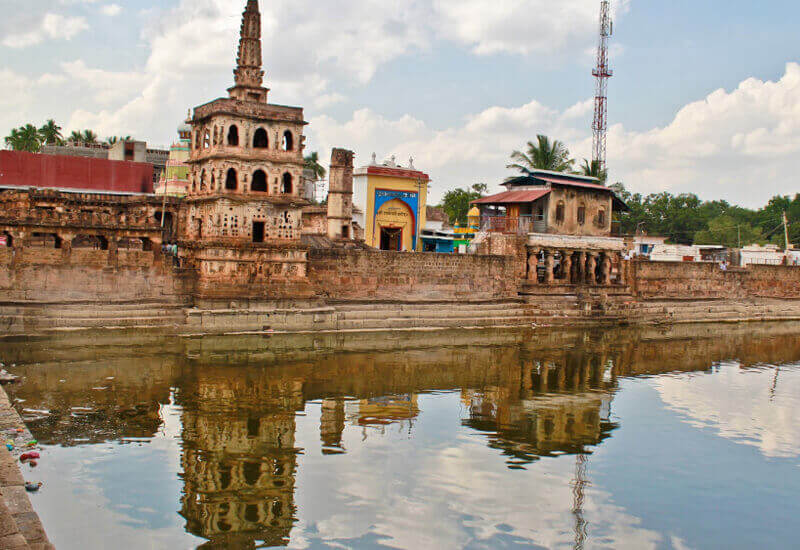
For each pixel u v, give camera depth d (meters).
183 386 24.11
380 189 51.94
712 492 17.05
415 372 28.70
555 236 47.59
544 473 17.83
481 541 13.97
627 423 22.67
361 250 40.50
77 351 28.23
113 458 17.00
